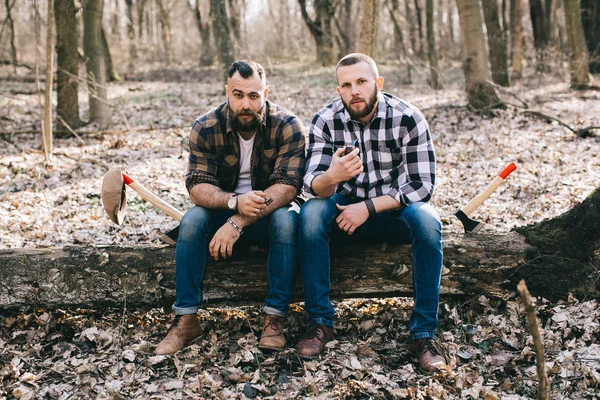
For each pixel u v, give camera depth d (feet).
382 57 87.20
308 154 11.36
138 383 9.74
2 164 24.59
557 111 35.78
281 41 102.63
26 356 10.58
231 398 9.25
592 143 26.73
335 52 80.84
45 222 17.62
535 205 18.19
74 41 31.73
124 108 43.24
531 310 7.18
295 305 12.07
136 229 17.01
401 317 11.49
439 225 10.41
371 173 11.26
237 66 10.65
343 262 11.30
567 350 10.06
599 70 57.62
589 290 11.02
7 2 39.22
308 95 47.85
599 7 57.47
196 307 10.78
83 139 30.60
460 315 11.37
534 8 62.44
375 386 9.45
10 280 11.25
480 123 32.37
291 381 9.70
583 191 19.13
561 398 8.98
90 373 10.00
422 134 10.94
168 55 92.12
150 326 11.57
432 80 53.36
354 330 11.22
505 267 11.26
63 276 11.30
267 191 10.99
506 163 23.88
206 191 11.00
